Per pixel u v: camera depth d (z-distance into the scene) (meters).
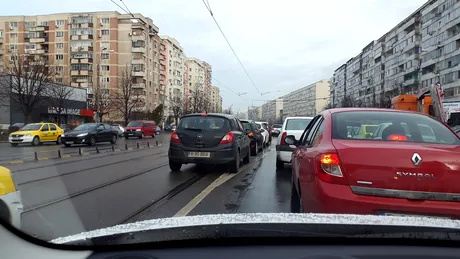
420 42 68.19
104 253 1.90
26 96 36.75
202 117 9.09
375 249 1.87
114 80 76.25
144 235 1.93
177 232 1.95
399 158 3.15
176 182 7.78
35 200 5.91
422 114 4.34
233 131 9.10
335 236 1.93
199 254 1.83
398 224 2.00
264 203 5.87
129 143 24.88
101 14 77.69
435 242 1.91
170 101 86.56
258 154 15.52
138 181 7.88
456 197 3.04
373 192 3.14
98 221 4.69
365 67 99.38
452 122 24.20
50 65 45.72
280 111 133.50
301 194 4.18
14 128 33.91
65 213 5.05
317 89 134.00
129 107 59.28
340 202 3.17
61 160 12.43
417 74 68.19
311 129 5.29
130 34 77.88
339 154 3.32
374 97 86.81
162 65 95.69
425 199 3.06
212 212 5.25
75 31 76.75
